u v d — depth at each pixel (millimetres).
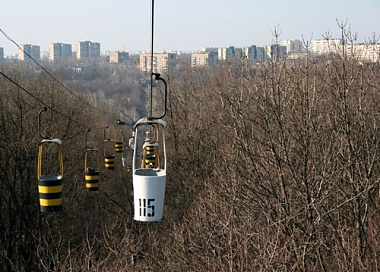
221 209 18141
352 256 12180
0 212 27016
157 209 10305
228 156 18797
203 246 16641
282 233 14297
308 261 14117
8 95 31469
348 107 14195
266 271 12078
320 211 14344
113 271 17781
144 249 23109
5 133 27359
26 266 28125
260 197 16078
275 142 15492
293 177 14602
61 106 37281
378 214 15039
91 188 22328
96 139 51344
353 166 13961
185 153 35750
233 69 20156
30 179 29125
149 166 20453
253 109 17531
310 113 14578
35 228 29062
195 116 36531
